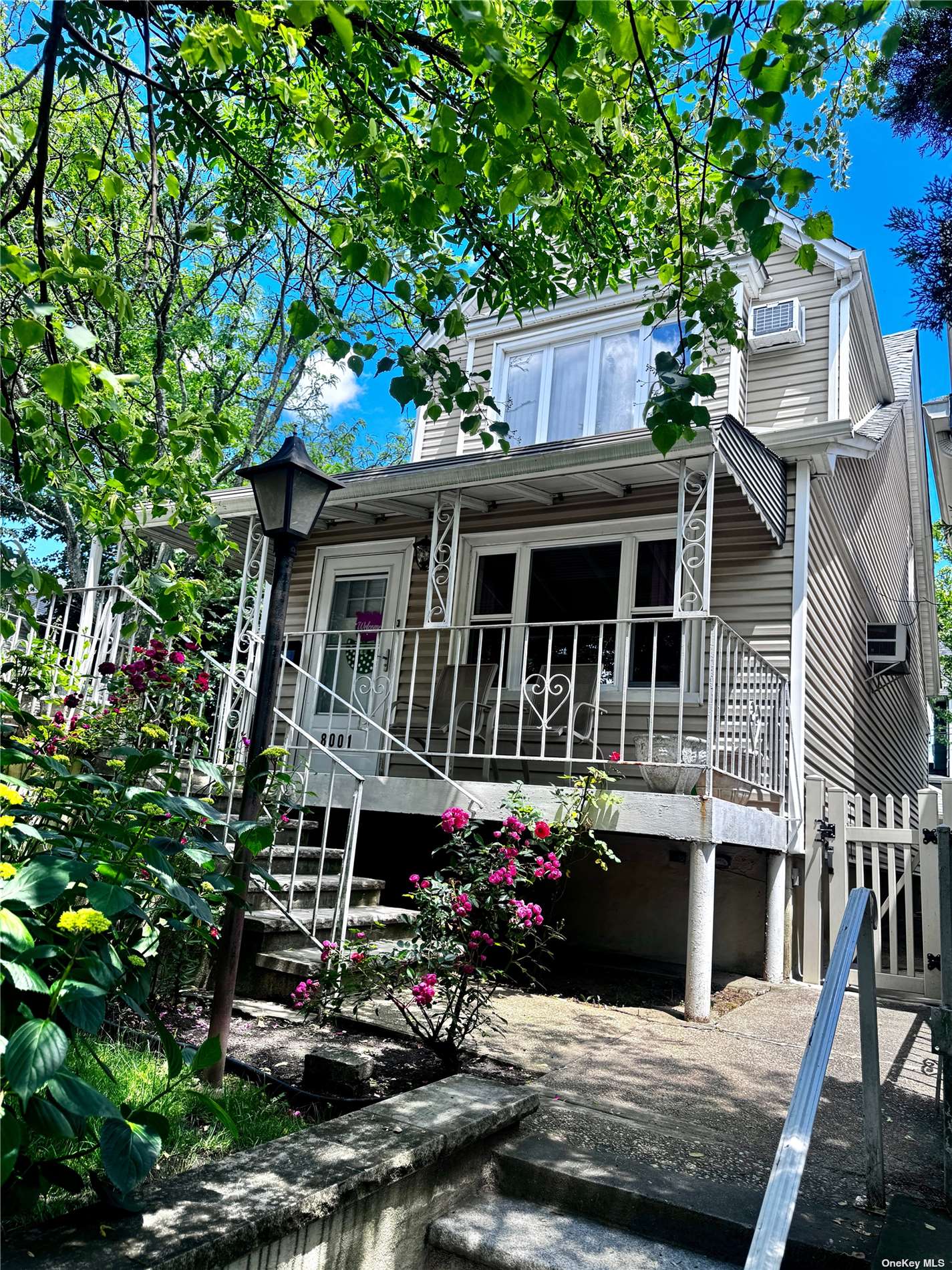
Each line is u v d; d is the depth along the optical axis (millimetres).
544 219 3797
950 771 23141
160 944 3865
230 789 4301
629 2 2172
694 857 5289
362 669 9250
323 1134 2453
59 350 2854
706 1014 5047
